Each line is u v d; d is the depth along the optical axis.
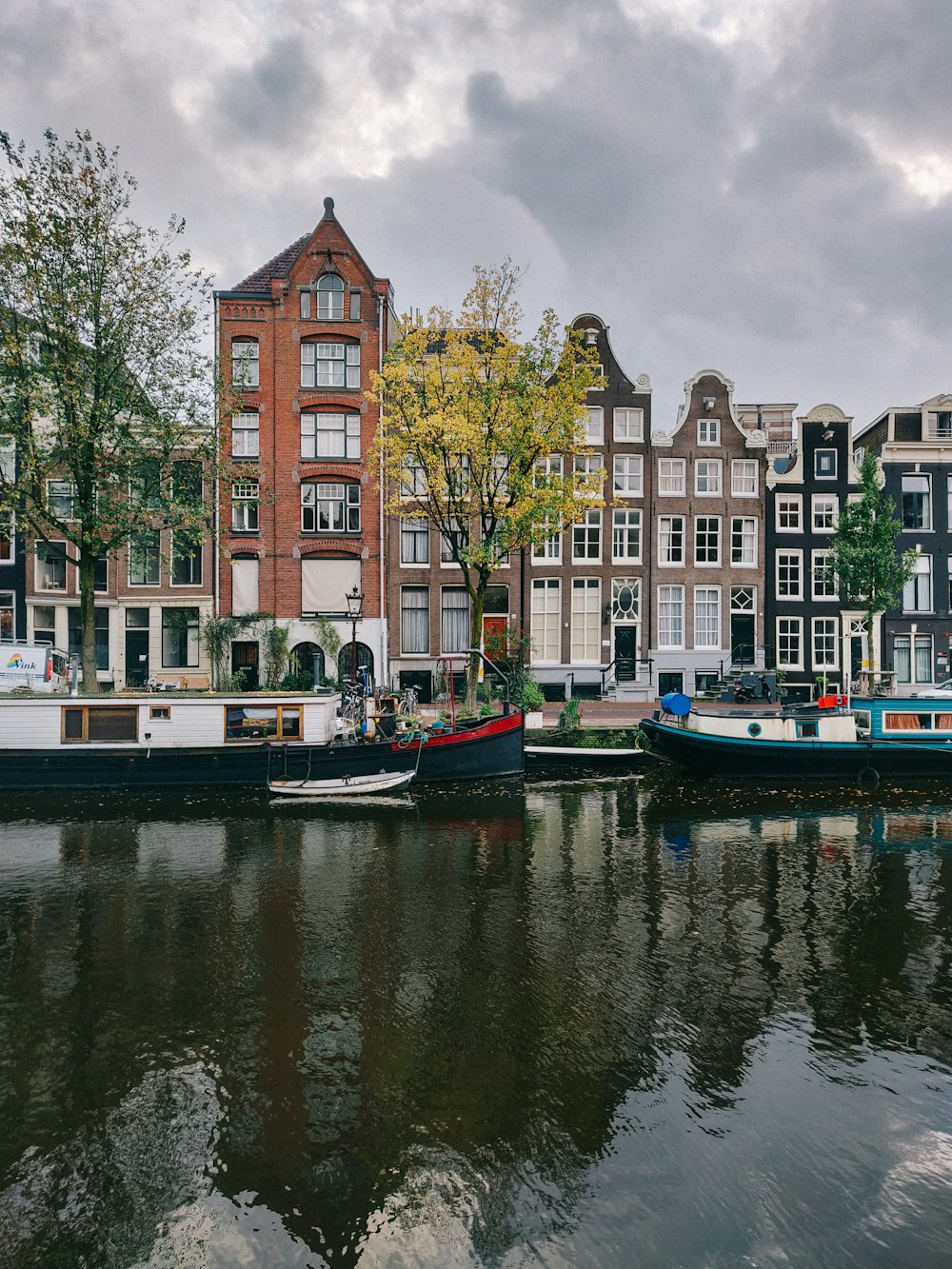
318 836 14.38
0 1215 5.10
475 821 15.52
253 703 18.53
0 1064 6.83
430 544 29.58
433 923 10.09
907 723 20.20
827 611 31.55
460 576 29.59
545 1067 6.76
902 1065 6.83
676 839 14.21
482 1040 7.22
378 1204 5.17
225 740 18.44
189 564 29.06
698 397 30.73
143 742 18.30
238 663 28.88
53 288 19.83
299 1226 5.00
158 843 13.89
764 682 28.00
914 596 32.78
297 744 18.47
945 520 32.94
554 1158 5.62
